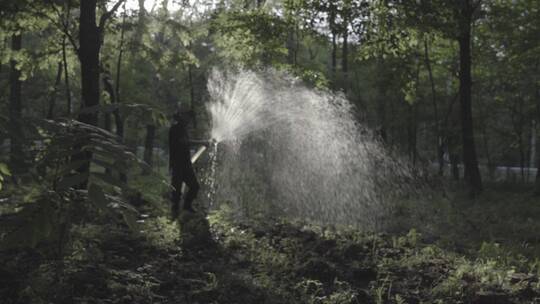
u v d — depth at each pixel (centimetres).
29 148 327
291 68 1952
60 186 281
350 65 3092
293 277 649
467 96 2147
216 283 580
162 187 984
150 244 759
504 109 3438
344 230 956
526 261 772
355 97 3039
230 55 2166
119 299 511
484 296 568
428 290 606
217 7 2100
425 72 3117
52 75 2378
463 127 2147
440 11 1802
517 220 1292
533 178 4028
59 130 330
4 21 1378
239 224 980
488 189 2691
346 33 1842
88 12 1170
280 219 1048
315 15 1928
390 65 2289
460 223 1138
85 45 1166
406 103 3175
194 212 1106
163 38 2230
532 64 2655
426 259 745
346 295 558
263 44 2027
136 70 2748
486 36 2575
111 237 765
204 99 2469
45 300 480
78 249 640
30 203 290
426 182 1509
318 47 3212
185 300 541
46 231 284
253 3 2180
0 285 505
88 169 294
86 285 528
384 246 850
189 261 714
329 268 675
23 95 2638
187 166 1095
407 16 1752
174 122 1112
